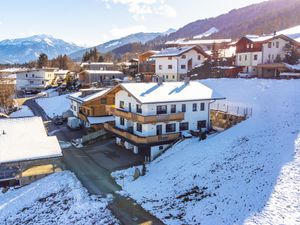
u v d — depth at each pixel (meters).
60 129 60.94
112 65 113.12
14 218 29.20
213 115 49.91
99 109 57.28
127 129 46.06
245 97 55.00
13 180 36.41
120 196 31.58
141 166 39.72
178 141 42.47
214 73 76.69
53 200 31.48
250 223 21.69
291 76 61.28
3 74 121.62
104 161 41.91
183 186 30.95
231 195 26.34
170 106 42.97
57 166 40.12
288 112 41.25
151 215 27.34
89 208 29.06
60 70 132.88
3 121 45.81
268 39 70.62
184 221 25.39
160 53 89.75
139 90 43.38
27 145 39.16
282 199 23.22
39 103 89.00
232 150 34.31
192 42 129.50
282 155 29.14
